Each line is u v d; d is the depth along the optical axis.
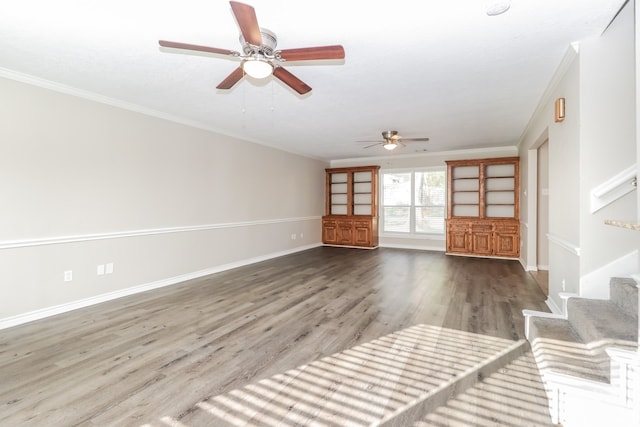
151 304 3.64
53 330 2.90
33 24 2.23
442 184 7.62
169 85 3.39
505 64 2.86
